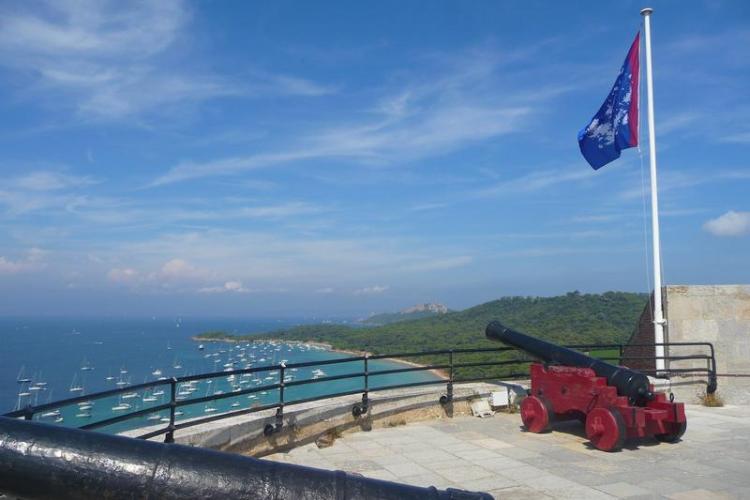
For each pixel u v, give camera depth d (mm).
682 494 6027
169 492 2875
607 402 7891
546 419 8664
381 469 6945
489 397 10281
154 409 5605
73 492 2850
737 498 5914
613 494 6027
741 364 11539
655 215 11812
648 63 12062
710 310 11609
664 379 11195
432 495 3043
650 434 8195
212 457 3029
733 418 10008
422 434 8750
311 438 8109
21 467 2803
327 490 2977
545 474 6742
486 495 3150
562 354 9070
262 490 2936
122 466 2875
